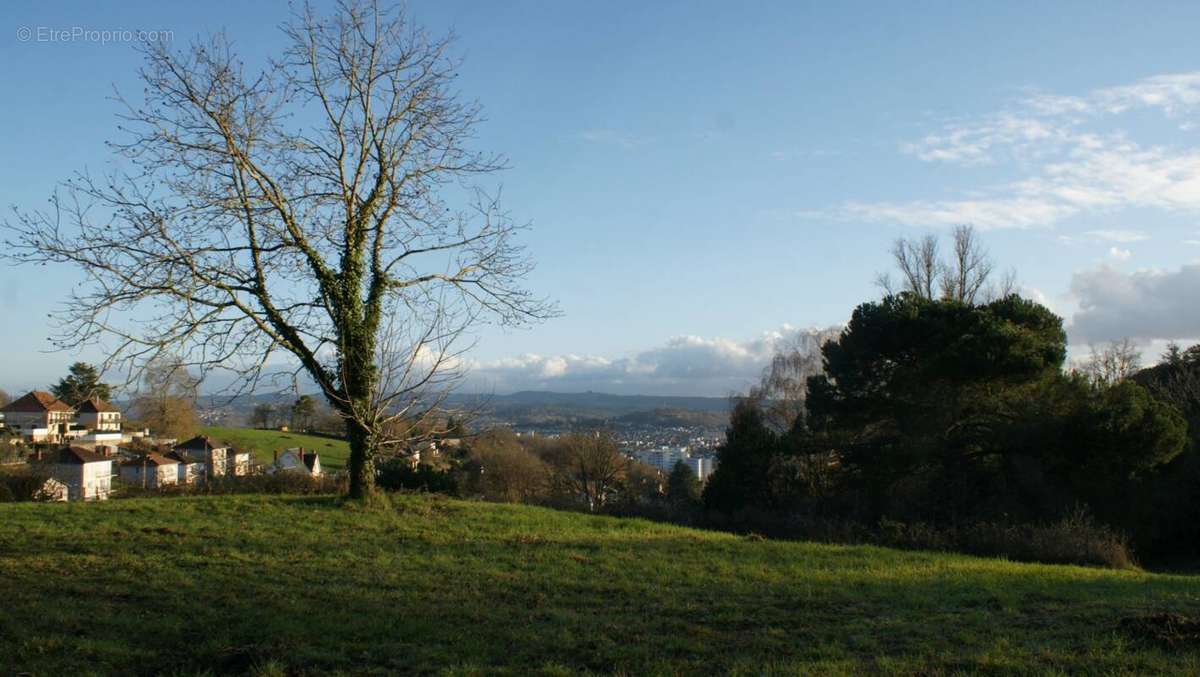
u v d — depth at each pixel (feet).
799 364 150.00
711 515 82.38
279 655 25.80
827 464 113.39
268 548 44.83
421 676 24.58
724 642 28.37
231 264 52.26
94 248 47.85
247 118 53.06
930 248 128.57
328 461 131.13
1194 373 133.18
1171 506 91.04
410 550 45.80
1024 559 61.67
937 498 95.14
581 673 24.57
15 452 100.32
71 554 41.78
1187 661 24.11
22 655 25.34
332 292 55.98
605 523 60.39
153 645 27.04
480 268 60.54
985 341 95.50
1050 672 23.24
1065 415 93.35
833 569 44.42
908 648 27.14
